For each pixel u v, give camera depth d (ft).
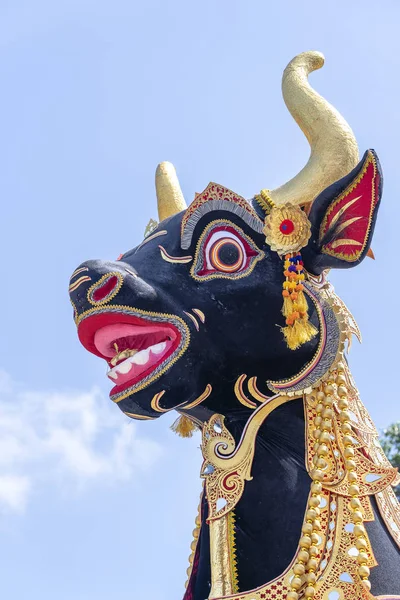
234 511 14.87
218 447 15.28
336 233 15.39
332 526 14.37
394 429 32.04
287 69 16.89
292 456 15.02
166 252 15.76
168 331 15.17
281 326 15.29
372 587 14.03
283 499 14.74
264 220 15.74
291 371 15.26
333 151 15.79
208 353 15.23
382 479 14.76
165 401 15.08
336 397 15.12
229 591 14.33
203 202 15.89
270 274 15.51
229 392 15.39
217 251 15.65
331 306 15.47
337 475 14.71
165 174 18.62
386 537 14.69
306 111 16.19
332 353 15.24
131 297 15.06
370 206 15.07
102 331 15.25
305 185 15.78
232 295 15.34
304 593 13.82
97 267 15.29
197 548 15.67
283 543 14.46
